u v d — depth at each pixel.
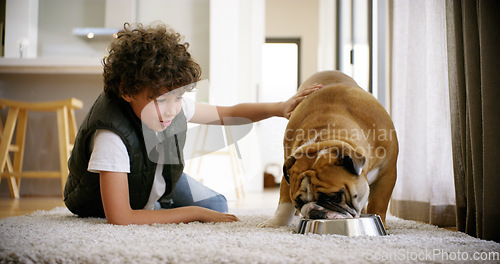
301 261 0.86
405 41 2.25
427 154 1.94
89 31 5.65
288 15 8.27
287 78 8.19
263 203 3.14
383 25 2.97
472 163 1.36
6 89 4.22
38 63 3.87
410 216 2.10
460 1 1.48
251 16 5.37
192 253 0.92
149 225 1.42
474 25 1.34
